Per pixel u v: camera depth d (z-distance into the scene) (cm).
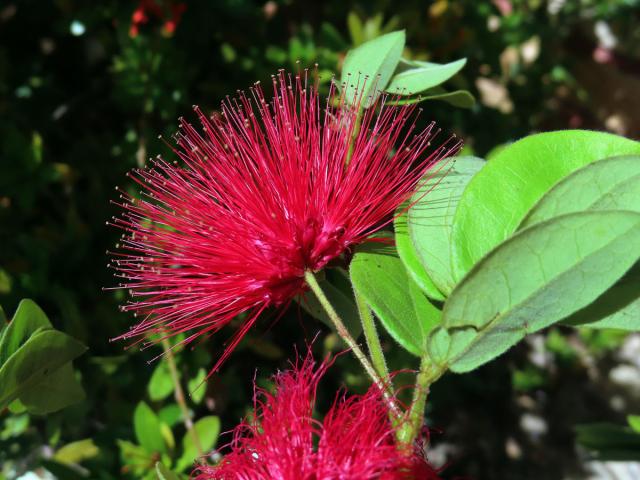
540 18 28
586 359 32
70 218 18
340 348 21
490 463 28
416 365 18
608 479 28
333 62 19
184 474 15
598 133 9
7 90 22
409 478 8
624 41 34
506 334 9
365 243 11
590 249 8
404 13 21
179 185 11
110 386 17
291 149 11
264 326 21
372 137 11
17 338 11
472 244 9
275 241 10
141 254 18
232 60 20
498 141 25
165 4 19
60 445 19
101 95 23
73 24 20
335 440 9
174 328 11
